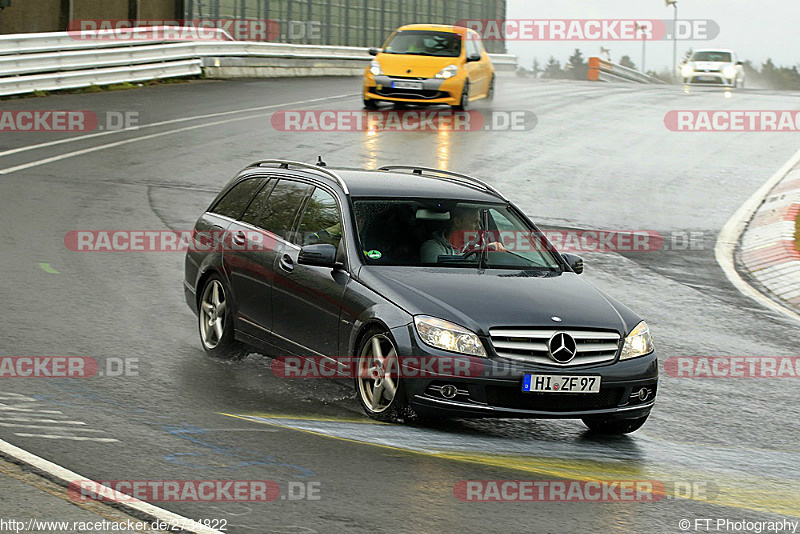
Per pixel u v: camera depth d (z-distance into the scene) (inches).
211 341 822.5
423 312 648.4
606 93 3272.6
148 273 1079.0
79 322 873.5
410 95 2314.2
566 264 767.7
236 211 847.7
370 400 675.4
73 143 1852.9
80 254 1135.6
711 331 1019.9
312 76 3425.2
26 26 2928.2
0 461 514.9
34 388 674.2
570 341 649.0
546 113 2603.3
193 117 2208.4
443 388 635.5
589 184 1774.1
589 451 636.7
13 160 1673.2
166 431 596.4
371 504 489.1
